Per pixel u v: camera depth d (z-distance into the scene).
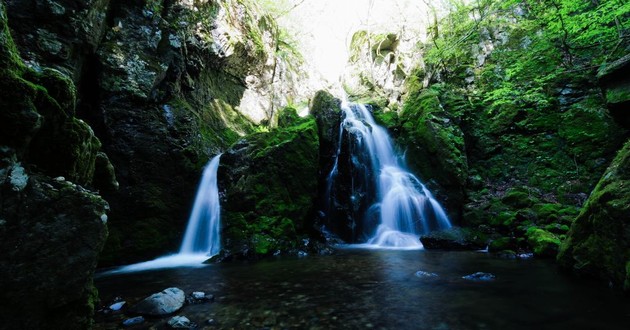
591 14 10.05
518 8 15.52
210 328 3.77
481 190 12.27
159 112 10.14
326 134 13.53
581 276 5.70
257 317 4.12
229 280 6.15
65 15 7.59
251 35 15.19
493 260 7.68
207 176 10.64
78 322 2.66
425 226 11.93
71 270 2.53
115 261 8.27
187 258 9.17
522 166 12.55
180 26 11.43
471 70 15.99
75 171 2.87
